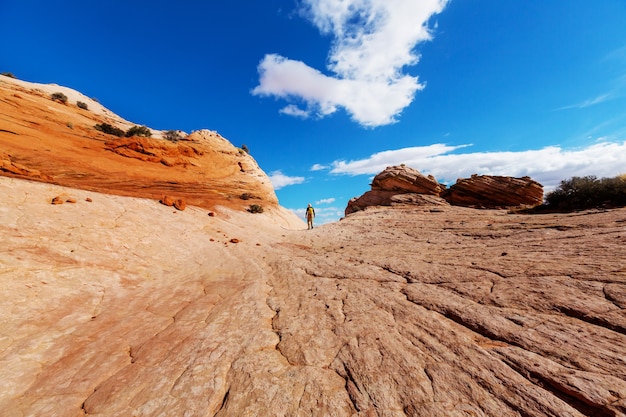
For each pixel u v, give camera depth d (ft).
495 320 13.32
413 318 15.23
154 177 74.90
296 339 14.82
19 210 28.27
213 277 28.32
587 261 17.02
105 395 11.62
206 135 148.66
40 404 11.23
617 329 10.71
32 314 18.07
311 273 26.84
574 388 8.71
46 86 173.78
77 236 28.78
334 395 10.44
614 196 40.45
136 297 23.15
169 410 10.58
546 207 47.57
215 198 74.28
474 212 55.67
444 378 10.43
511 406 8.77
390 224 53.98
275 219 80.33
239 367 12.84
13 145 55.98
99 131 110.01
